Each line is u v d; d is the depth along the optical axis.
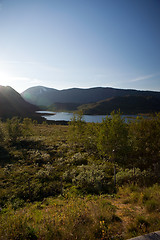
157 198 6.16
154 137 14.45
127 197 7.62
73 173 12.70
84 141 20.95
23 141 26.45
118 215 5.48
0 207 8.13
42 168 14.43
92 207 5.91
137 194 7.60
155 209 5.44
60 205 7.69
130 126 15.92
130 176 10.41
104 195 8.47
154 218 4.74
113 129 14.27
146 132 14.84
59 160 16.73
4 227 4.48
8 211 7.46
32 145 24.27
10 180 11.84
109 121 15.00
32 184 10.84
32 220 5.65
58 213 5.96
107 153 15.39
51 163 16.41
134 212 5.60
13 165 15.15
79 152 18.98
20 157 18.03
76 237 4.01
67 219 4.87
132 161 14.77
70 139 24.44
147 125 14.85
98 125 18.88
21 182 11.46
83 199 8.17
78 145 24.14
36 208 7.72
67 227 4.43
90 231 4.31
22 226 4.62
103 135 15.01
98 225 4.54
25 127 36.66
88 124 21.17
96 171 11.91
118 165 14.21
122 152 14.45
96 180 10.20
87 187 10.03
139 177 10.34
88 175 11.13
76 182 10.92
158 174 10.55
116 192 9.00
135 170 11.32
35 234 4.42
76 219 4.80
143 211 5.59
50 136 33.41
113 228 4.49
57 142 26.69
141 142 14.98
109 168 13.51
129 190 8.53
